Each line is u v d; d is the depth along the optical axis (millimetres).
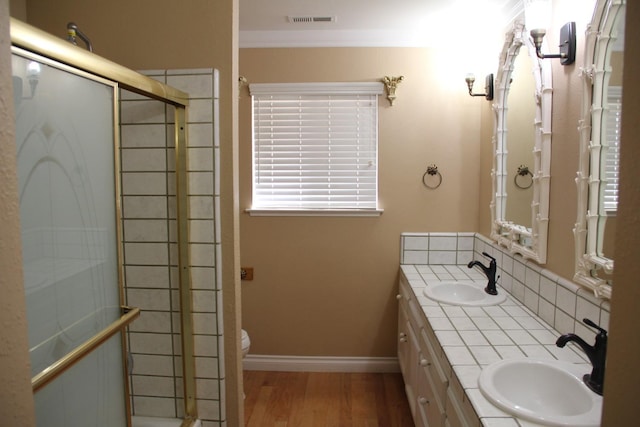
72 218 922
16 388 443
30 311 816
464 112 2641
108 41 1467
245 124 2723
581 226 1382
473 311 1793
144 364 1545
